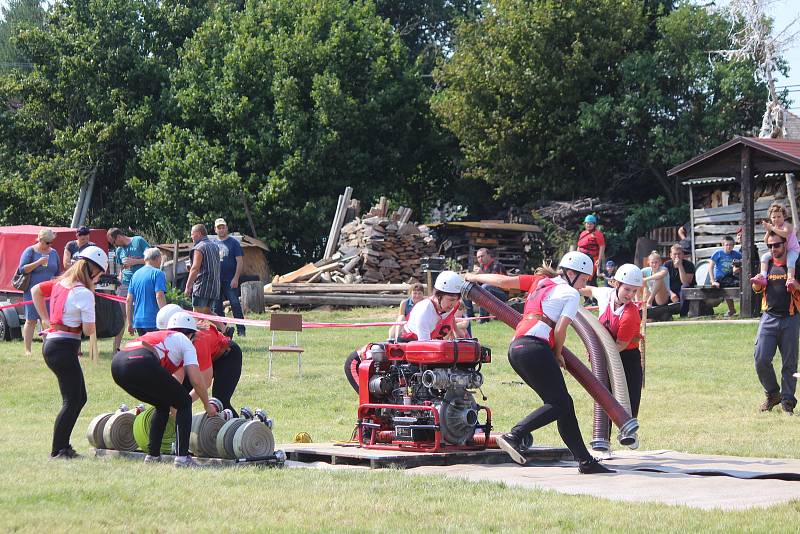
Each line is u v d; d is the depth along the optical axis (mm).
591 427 25375
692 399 29297
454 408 18562
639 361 19953
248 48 82625
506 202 90938
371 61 86312
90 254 18703
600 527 11828
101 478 15492
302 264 87938
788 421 25594
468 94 83250
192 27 91625
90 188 87500
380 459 17500
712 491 14773
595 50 80062
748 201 45594
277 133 82625
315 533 11594
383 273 63062
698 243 63062
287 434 23766
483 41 83812
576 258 17531
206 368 19359
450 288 18969
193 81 85500
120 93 87375
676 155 76562
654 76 78812
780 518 12289
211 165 81375
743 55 75375
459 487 14812
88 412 27422
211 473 16234
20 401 29578
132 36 88438
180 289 59344
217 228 41938
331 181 83250
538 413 16875
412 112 87438
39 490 14156
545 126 82062
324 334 45031
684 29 78562
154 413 18234
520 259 75312
